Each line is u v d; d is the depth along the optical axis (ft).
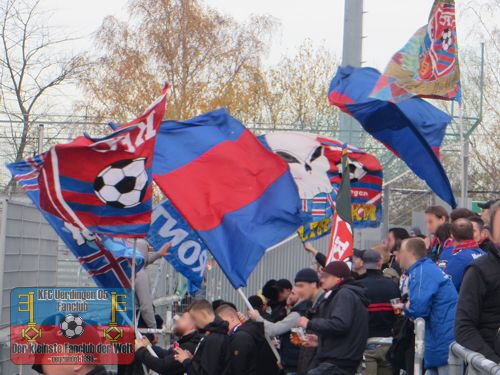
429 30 58.18
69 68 170.50
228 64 167.94
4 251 53.88
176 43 162.61
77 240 45.27
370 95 57.82
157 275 63.36
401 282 45.68
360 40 79.20
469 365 29.14
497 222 30.60
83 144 39.06
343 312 39.17
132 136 39.63
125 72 159.63
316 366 40.37
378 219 63.87
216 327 41.47
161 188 44.50
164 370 42.55
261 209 44.78
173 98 163.02
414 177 89.71
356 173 62.95
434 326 39.88
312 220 60.95
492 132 153.58
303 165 61.16
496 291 30.55
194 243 55.06
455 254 42.83
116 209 40.01
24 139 85.61
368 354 47.01
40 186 39.55
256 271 72.49
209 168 45.11
